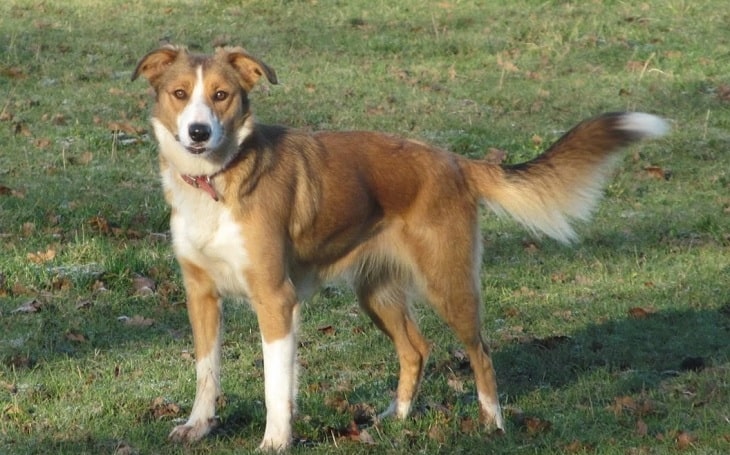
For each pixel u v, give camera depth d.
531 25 23.53
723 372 9.49
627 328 10.72
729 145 17.30
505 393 9.23
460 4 25.02
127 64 20.22
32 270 11.44
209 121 7.49
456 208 8.53
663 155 16.81
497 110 18.73
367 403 8.90
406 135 17.23
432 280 8.47
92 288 11.30
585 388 9.24
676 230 13.93
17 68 19.31
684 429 8.24
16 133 16.31
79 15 22.95
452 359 10.01
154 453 7.73
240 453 7.67
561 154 9.05
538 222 9.02
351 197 8.30
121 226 13.09
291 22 23.44
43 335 10.08
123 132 16.62
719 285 11.98
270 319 7.79
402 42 22.34
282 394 7.75
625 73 21.00
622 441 8.05
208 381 8.12
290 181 7.99
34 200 13.55
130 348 9.95
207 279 8.04
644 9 24.53
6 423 8.19
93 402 8.66
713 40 22.75
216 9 23.94
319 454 7.72
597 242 13.50
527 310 11.29
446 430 8.30
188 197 7.76
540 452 7.86
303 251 8.19
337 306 11.31
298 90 19.19
